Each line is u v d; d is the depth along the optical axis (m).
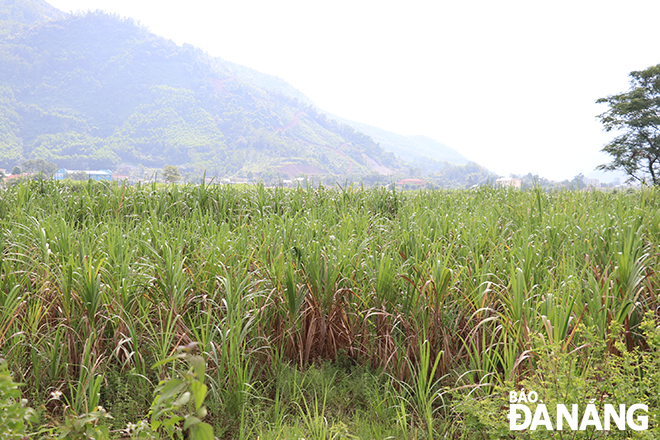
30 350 3.73
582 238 5.25
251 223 6.94
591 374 2.55
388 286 4.18
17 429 1.67
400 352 3.92
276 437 3.02
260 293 4.12
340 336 4.45
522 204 7.45
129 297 4.01
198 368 1.32
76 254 4.33
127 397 3.38
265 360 4.18
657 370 2.48
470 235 5.39
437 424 3.35
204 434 1.28
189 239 5.07
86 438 1.64
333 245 5.12
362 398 3.79
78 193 8.42
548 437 2.25
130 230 5.30
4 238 4.86
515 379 3.17
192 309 4.34
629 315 3.62
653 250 4.80
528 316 3.45
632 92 42.31
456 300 4.27
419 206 8.62
